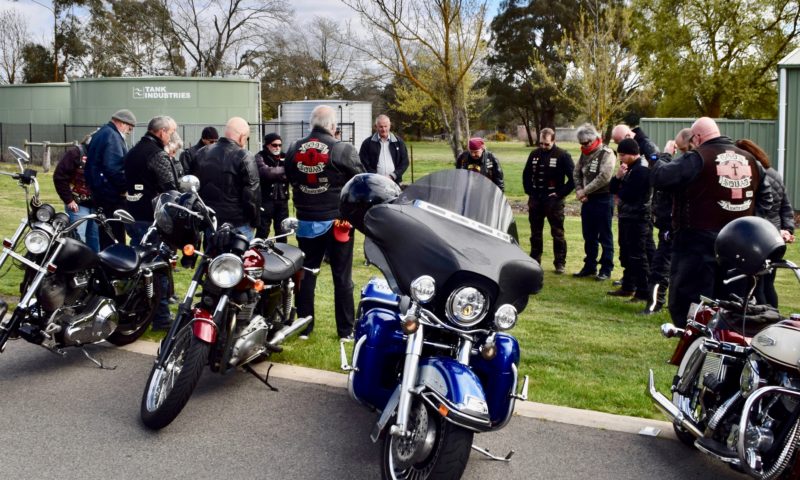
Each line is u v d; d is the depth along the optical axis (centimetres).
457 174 475
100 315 604
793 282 1075
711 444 435
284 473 452
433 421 405
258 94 3144
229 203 712
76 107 3058
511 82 7044
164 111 2962
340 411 548
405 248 432
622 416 544
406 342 456
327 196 688
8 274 939
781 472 392
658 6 3095
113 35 5788
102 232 858
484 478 454
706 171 659
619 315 859
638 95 2650
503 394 443
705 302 489
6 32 6391
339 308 706
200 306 530
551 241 1416
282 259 600
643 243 927
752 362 423
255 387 589
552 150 1102
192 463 461
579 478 457
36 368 620
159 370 516
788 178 1919
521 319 829
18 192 2014
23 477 436
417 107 2734
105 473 444
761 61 3006
